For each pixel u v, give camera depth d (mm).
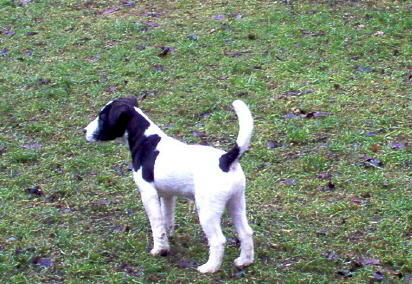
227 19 11359
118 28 11125
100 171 7355
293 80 9398
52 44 10734
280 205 6664
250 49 10312
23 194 6879
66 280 5523
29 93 9164
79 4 12312
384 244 5996
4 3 12312
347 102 8773
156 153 5547
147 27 11156
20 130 8266
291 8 11688
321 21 11141
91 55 10320
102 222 6395
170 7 12023
